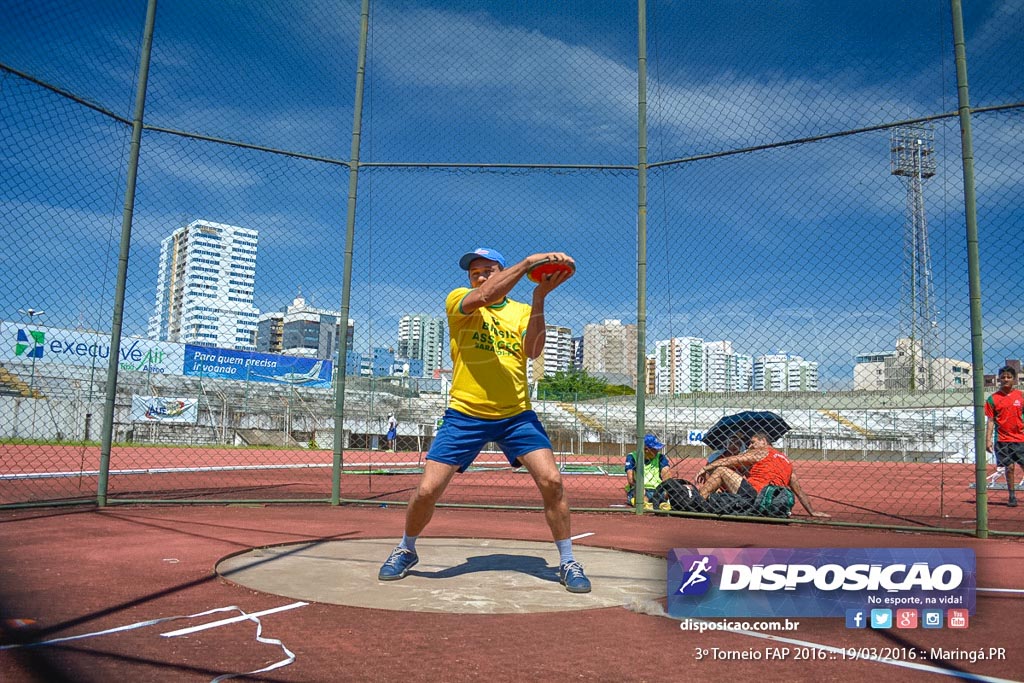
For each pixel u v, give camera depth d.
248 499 8.23
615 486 13.02
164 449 23.38
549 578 4.36
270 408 28.92
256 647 2.92
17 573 4.15
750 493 7.50
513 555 5.11
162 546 5.14
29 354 22.88
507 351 4.18
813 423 26.02
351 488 10.72
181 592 3.80
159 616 3.34
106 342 25.03
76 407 23.73
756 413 8.12
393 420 26.14
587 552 5.30
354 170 8.20
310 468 16.64
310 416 29.27
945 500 10.91
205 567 4.42
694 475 16.69
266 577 4.21
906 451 24.39
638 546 5.63
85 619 3.24
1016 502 9.98
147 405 25.89
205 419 27.78
